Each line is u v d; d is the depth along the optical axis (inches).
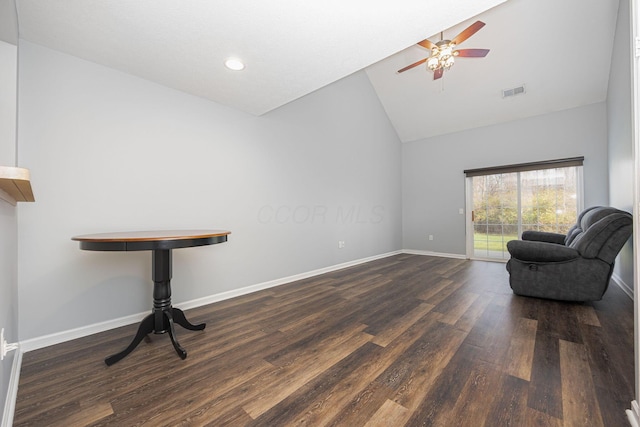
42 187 75.2
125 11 62.2
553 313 95.0
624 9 118.0
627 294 113.7
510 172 198.1
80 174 81.4
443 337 78.2
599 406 49.3
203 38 72.2
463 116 209.2
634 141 42.5
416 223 245.1
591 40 144.0
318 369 62.7
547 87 171.0
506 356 67.1
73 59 80.5
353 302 110.3
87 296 82.4
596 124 168.1
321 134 165.8
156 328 73.0
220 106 114.7
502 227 204.7
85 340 78.5
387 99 219.3
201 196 108.7
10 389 50.8
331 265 171.6
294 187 147.9
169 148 99.9
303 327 86.4
